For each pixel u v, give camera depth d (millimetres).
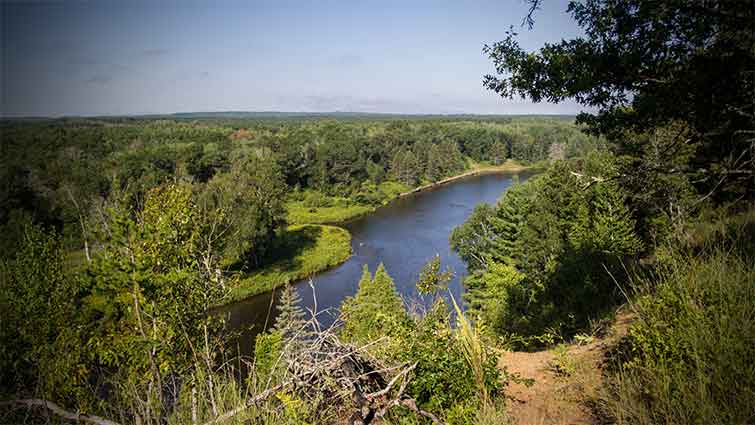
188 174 49281
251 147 81688
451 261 36125
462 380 4016
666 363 2811
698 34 4191
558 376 4605
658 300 3211
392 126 130625
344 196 72562
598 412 3400
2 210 24125
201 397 3062
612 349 4566
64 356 3137
